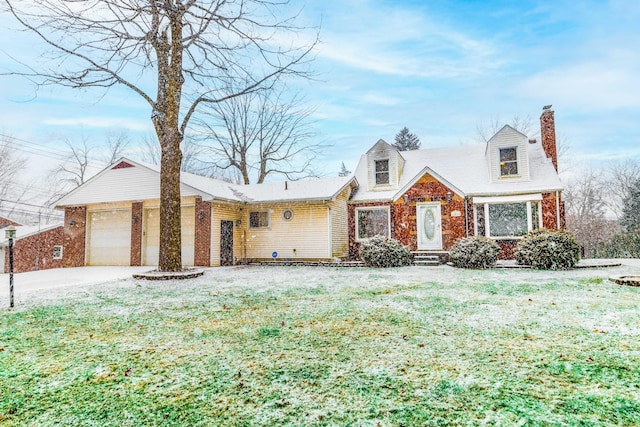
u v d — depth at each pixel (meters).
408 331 4.71
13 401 2.93
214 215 15.62
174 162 11.94
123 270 14.75
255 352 3.99
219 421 2.53
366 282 9.63
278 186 18.78
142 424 2.52
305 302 6.89
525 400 2.76
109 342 4.53
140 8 10.66
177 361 3.77
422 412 2.60
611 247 20.81
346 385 3.08
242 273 12.62
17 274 14.16
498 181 15.89
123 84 11.98
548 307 6.01
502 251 15.19
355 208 17.73
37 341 4.61
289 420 2.52
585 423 2.43
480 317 5.41
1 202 33.44
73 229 17.94
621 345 3.98
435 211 15.82
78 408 2.79
